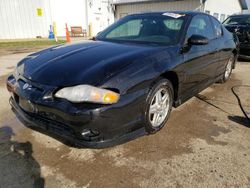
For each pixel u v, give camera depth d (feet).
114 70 7.27
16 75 8.97
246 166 7.54
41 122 7.66
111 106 6.83
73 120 6.70
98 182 6.80
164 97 9.34
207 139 9.15
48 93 7.11
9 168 7.30
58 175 7.06
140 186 6.65
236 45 17.15
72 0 63.10
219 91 15.35
